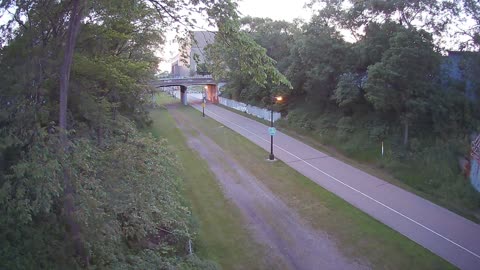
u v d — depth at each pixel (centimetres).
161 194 1074
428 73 2181
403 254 1182
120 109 1961
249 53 867
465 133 2091
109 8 1069
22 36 846
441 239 1288
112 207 806
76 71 1091
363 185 1880
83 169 816
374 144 2411
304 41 2962
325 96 3158
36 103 780
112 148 1002
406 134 2222
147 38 1741
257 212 1531
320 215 1496
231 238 1297
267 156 2470
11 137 682
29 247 699
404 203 1633
